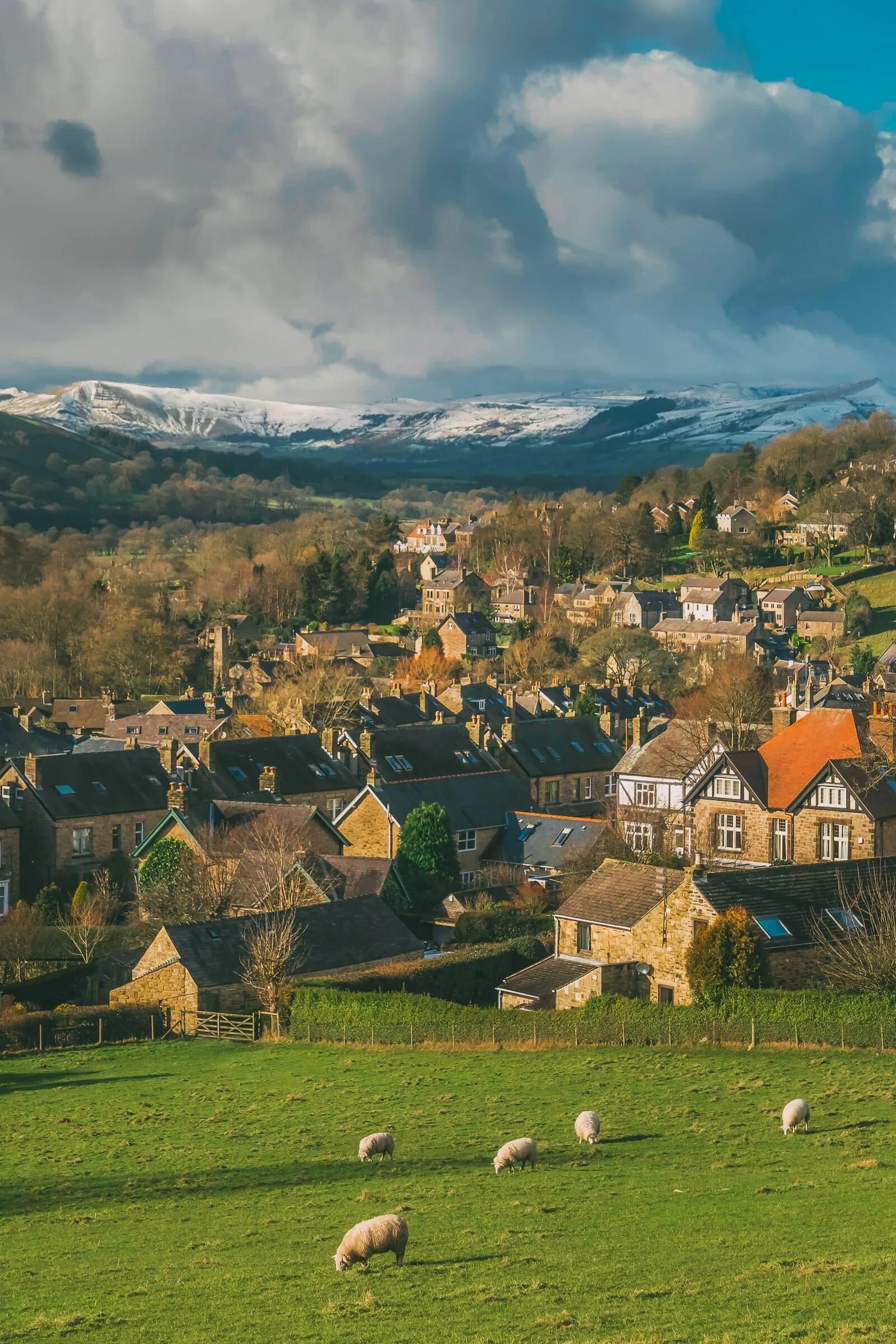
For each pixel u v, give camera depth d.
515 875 106.94
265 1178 46.78
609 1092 55.22
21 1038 71.69
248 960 76.12
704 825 93.81
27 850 112.94
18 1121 56.72
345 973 78.62
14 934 90.81
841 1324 30.03
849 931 66.56
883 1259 34.19
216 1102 58.47
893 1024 59.16
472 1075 59.88
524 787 123.00
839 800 87.44
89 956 89.50
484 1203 41.31
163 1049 70.62
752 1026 61.16
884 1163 43.56
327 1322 31.94
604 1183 42.91
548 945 83.38
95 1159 50.53
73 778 115.31
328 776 124.19
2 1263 38.62
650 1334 29.97
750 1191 41.12
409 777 126.81
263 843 94.69
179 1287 35.19
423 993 72.44
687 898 67.50
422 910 98.50
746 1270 33.88
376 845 107.38
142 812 117.50
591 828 107.81
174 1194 45.53
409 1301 33.00
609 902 72.88
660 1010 63.16
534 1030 65.38
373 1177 45.81
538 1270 34.84
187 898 89.44
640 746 118.44
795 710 104.12
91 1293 35.38
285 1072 63.28
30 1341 31.95
